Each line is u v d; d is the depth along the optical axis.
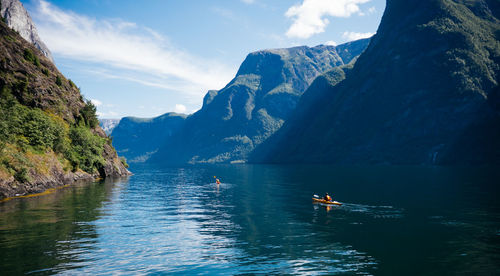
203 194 56.16
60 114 79.38
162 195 54.12
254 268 18.61
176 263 19.28
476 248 22.38
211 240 24.56
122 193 55.25
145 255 20.69
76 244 22.70
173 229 28.09
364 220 32.19
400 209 38.16
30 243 22.59
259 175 116.56
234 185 75.62
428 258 20.38
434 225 29.56
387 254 21.23
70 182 66.38
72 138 78.38
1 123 48.94
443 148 194.25
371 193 53.16
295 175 110.88
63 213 34.19
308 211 37.69
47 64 90.56
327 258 20.44
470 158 176.88
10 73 70.88
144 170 187.00
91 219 31.56
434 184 67.69
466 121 195.50
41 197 46.00
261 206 41.78
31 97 71.88
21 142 53.34
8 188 44.72
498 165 164.62
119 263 19.05
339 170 141.00
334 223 30.81
